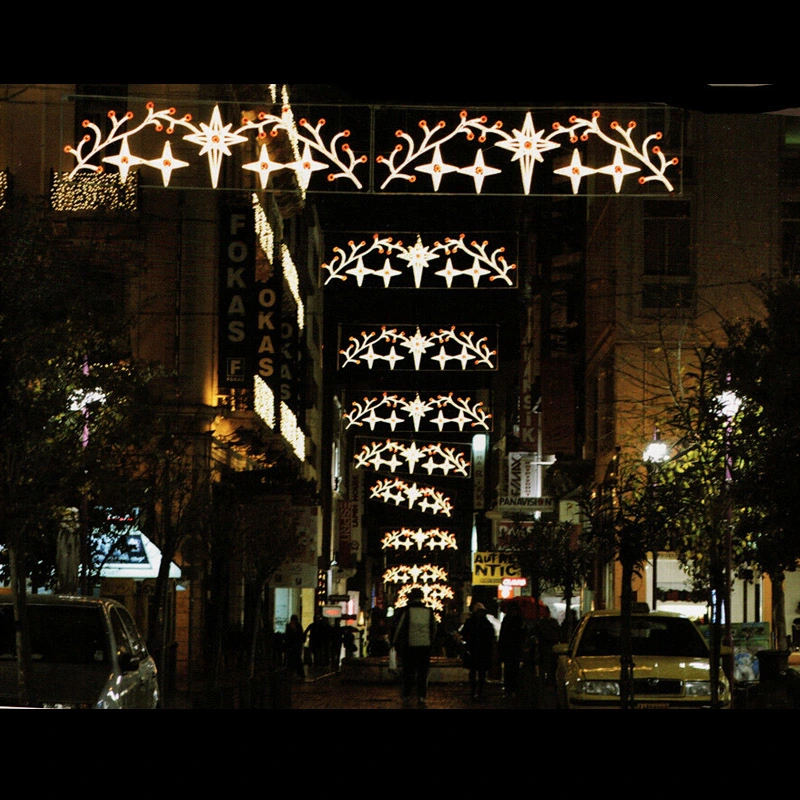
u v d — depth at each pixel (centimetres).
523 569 3603
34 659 1416
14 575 1503
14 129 3391
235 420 3878
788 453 1888
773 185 4003
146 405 2009
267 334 3909
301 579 3195
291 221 5569
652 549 2220
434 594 10062
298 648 4066
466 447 10056
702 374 2147
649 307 3997
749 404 2045
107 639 1426
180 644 3588
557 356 5300
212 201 3656
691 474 2134
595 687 1808
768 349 2092
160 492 2341
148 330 3538
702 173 4022
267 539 3050
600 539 2270
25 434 1588
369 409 5019
